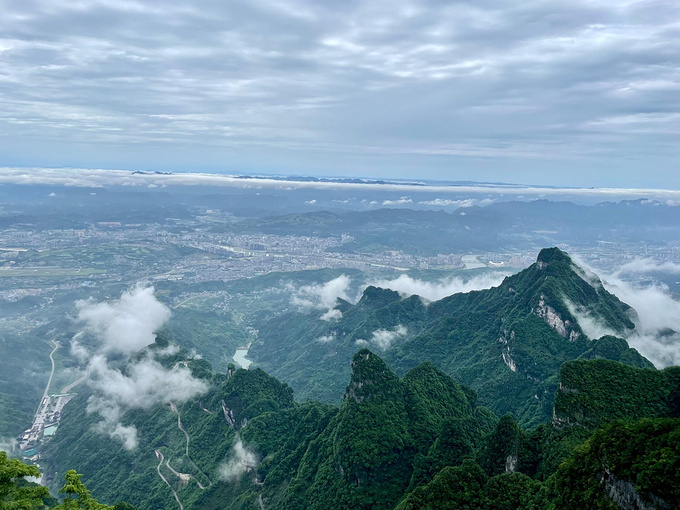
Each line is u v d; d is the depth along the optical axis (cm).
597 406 13462
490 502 10706
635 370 14488
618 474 8312
